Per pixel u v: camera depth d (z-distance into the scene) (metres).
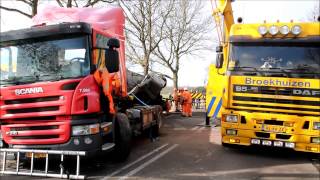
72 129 7.08
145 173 7.63
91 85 7.27
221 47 9.95
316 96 8.60
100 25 9.41
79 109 7.04
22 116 7.25
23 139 7.35
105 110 7.74
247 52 9.20
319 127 8.52
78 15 9.64
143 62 21.86
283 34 9.00
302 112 8.66
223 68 9.90
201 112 24.91
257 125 8.91
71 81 7.06
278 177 7.38
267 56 9.06
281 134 8.78
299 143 8.68
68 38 7.43
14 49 7.58
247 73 9.05
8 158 7.74
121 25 9.95
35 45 7.51
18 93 7.26
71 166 8.16
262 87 8.93
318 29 8.92
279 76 8.84
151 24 21.73
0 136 7.57
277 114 8.79
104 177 7.31
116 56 7.67
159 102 15.02
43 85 7.11
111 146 7.78
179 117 20.80
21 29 7.59
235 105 9.11
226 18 11.39
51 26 7.41
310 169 8.09
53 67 7.38
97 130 7.25
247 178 7.27
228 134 9.16
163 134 13.49
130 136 8.72
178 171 7.80
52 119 7.15
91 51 7.43
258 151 10.04
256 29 9.22
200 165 8.36
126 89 10.15
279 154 9.70
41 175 7.18
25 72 7.46
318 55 8.80
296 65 8.85
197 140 11.98
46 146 7.18
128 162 8.66
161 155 9.48
